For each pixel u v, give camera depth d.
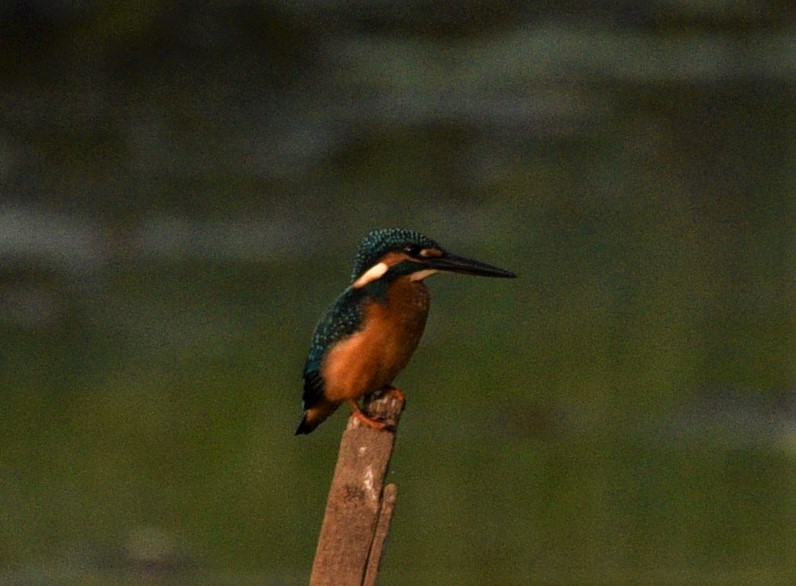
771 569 12.38
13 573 12.20
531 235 22.20
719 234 22.05
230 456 14.48
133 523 13.23
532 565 12.55
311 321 18.31
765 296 19.09
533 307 18.78
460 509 13.41
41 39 29.16
